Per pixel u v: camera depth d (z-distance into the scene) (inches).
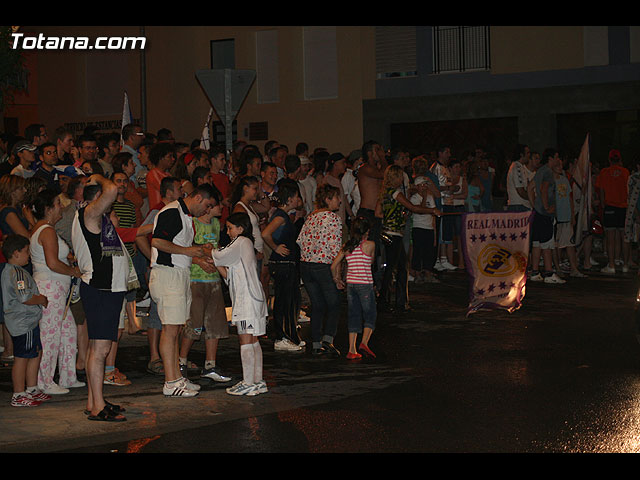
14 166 447.2
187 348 354.0
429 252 591.5
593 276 663.8
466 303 541.0
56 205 323.0
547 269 630.5
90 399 295.4
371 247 397.7
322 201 409.1
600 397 315.9
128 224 381.4
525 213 507.2
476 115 983.0
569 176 665.6
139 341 436.1
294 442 266.8
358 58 1031.0
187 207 326.0
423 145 1018.1
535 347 408.2
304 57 1063.6
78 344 357.7
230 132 533.3
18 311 307.4
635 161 681.6
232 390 326.3
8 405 312.0
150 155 418.6
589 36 932.0
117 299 294.4
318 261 402.3
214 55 1120.8
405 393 325.7
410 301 551.8
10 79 687.1
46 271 326.0
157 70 1128.8
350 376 356.5
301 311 490.9
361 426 282.8
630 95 919.0
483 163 732.7
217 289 353.1
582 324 465.7
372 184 521.7
